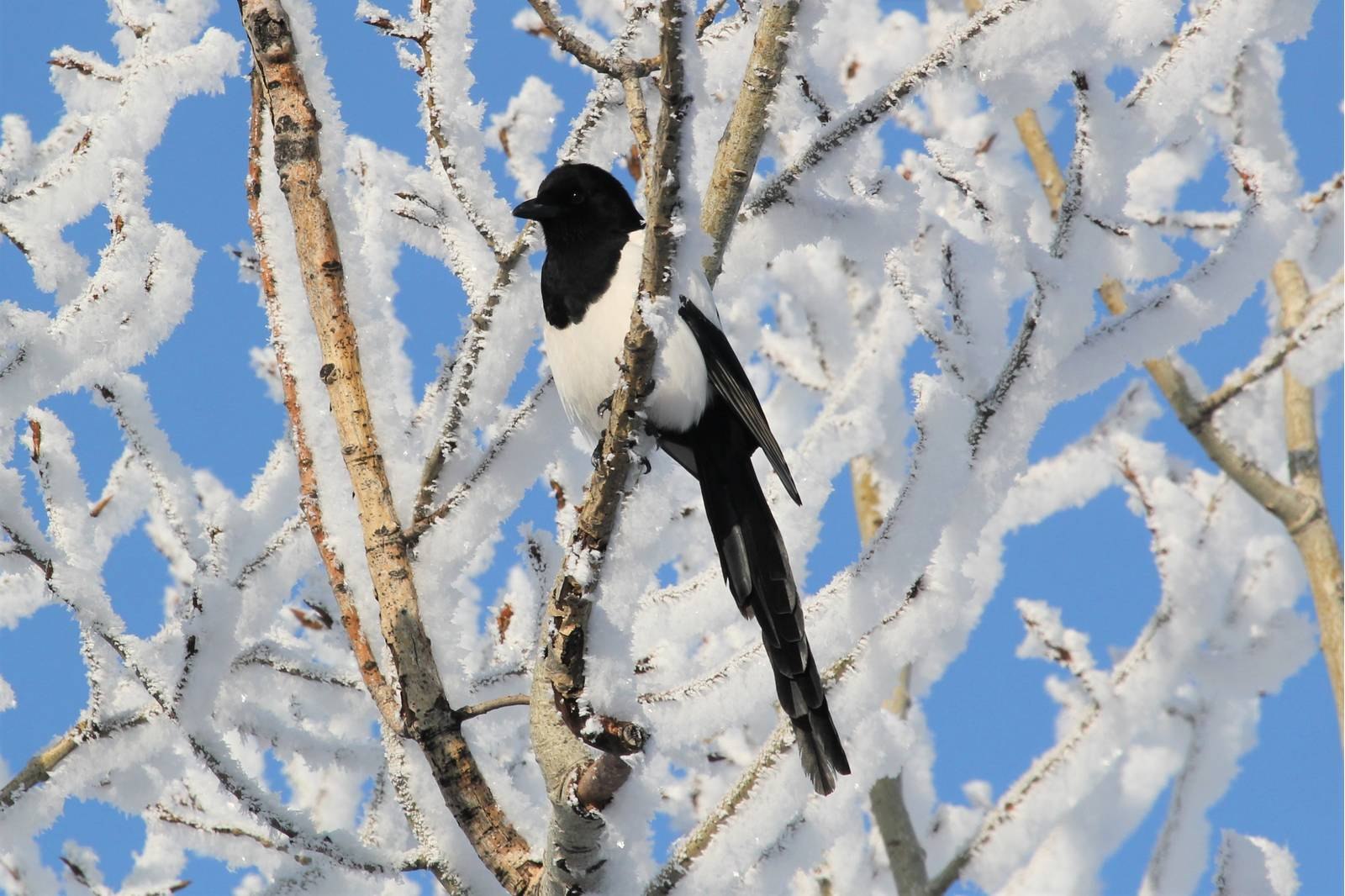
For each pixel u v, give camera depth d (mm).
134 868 10578
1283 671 11398
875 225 7938
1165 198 12133
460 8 8344
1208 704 11734
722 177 6695
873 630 7656
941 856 11594
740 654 7871
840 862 10914
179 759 8742
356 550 7445
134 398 8773
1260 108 11344
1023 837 10742
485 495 7781
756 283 12648
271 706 9812
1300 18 7910
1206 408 11898
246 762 10859
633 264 8289
